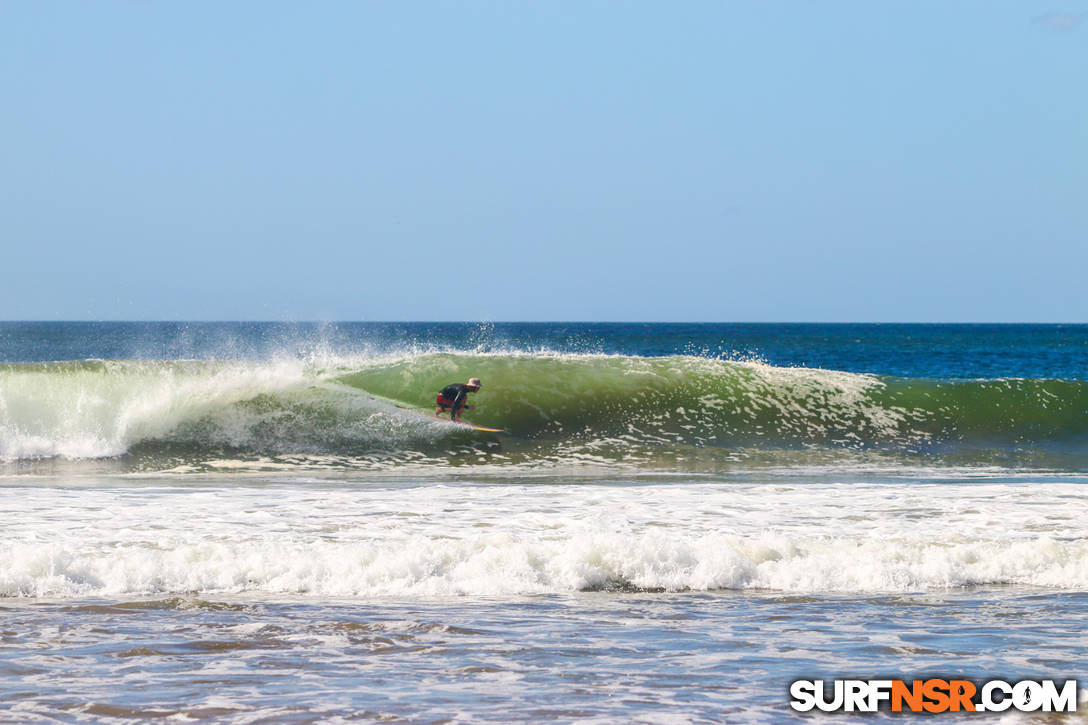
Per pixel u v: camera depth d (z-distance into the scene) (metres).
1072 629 24.31
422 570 29.70
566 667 20.55
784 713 17.66
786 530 37.00
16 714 17.00
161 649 21.61
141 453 62.09
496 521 38.34
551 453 65.31
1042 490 49.12
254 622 24.27
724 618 25.41
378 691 18.69
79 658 20.78
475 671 20.16
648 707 17.88
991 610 26.53
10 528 35.88
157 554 30.30
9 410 64.62
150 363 73.75
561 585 29.12
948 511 41.78
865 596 28.39
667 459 64.12
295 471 58.06
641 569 30.12
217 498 44.78
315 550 31.42
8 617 24.45
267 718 16.98
